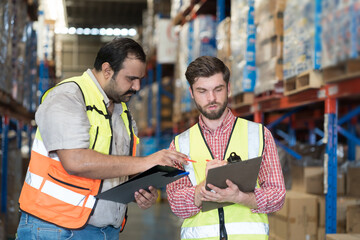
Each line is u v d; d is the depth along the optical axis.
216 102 2.08
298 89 3.32
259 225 2.08
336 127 3.16
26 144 8.60
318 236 3.83
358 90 2.64
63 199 2.03
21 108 6.03
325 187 3.20
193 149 2.16
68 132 1.89
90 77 2.14
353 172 4.00
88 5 17.78
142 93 14.91
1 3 4.12
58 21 11.60
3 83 4.25
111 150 2.11
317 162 4.31
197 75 2.07
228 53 5.43
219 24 5.97
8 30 4.52
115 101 2.18
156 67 12.70
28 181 2.09
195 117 7.34
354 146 5.33
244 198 1.94
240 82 4.59
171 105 11.98
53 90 2.05
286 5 3.52
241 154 2.10
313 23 3.03
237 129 2.15
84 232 2.09
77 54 23.66
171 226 6.93
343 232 3.69
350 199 3.82
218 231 2.07
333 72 2.73
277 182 2.08
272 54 3.88
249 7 4.38
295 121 6.31
